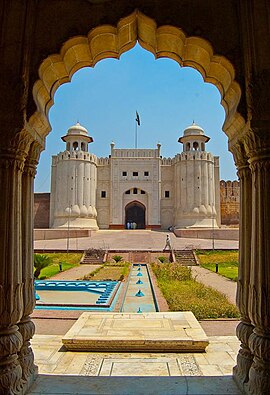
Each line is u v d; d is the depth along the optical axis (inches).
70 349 163.5
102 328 187.2
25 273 117.9
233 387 114.0
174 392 110.6
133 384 117.4
